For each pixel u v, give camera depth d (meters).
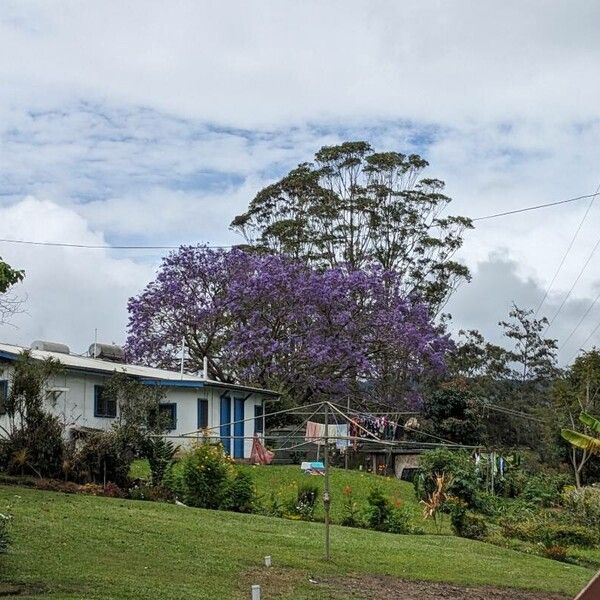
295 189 58.16
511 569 19.86
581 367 46.91
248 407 39.28
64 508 19.80
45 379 24.97
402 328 48.62
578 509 30.50
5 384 26.91
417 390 51.84
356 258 58.84
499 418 54.06
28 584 13.22
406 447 39.88
